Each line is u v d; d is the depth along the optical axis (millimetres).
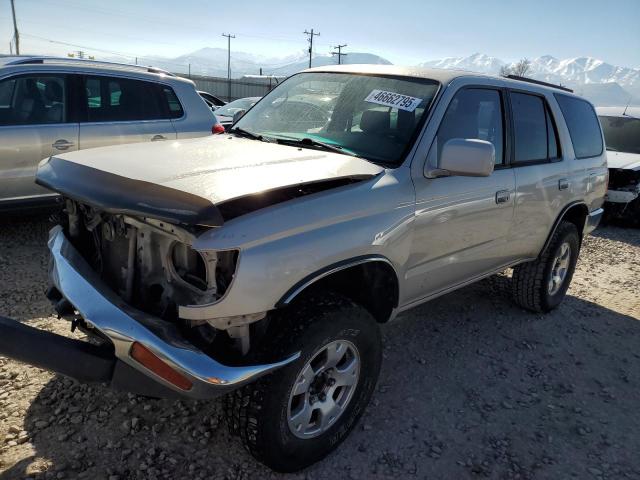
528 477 2760
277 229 2223
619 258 7223
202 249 2047
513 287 4730
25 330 2104
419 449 2881
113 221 2506
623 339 4527
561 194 4367
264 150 2924
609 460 2953
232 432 2428
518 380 3691
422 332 4273
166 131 6191
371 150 3062
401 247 2857
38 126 5305
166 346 2051
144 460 2588
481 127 3551
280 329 2361
